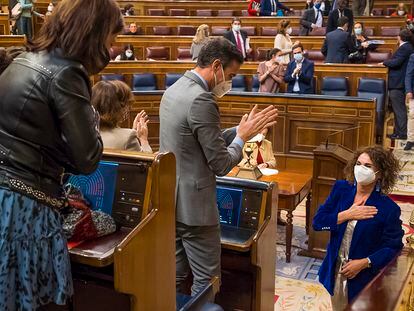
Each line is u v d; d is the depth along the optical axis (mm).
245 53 8867
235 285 2852
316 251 4602
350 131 5938
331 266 2750
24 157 1449
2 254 1408
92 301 1820
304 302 3832
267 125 2449
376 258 2590
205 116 2273
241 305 2857
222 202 2871
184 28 10898
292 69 7008
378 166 2621
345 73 7445
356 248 2652
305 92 6988
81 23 1463
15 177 1439
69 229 1657
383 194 2680
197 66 2396
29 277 1443
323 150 4500
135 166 1817
